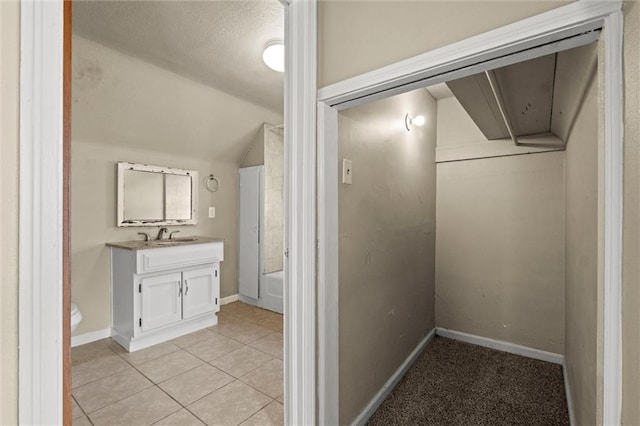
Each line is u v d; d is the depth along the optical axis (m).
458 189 2.85
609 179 0.72
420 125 2.53
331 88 1.28
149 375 2.15
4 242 0.50
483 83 1.43
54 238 0.54
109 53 2.20
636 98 0.57
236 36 2.04
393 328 2.07
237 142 3.62
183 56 2.29
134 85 2.48
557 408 1.83
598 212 0.78
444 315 2.92
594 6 0.75
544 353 2.44
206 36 2.04
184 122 3.00
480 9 0.95
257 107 3.32
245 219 3.84
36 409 0.52
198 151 3.42
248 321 3.22
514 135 2.21
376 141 1.85
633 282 0.60
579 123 1.42
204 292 3.02
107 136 2.72
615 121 0.71
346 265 1.56
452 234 2.88
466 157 2.76
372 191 1.80
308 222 1.31
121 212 2.87
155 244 2.72
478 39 0.94
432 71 1.06
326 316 1.35
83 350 2.53
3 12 0.50
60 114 0.56
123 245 2.64
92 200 2.72
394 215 2.08
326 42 1.32
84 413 1.75
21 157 0.51
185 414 1.74
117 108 2.55
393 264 2.07
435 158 2.91
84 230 2.67
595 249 1.05
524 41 0.87
